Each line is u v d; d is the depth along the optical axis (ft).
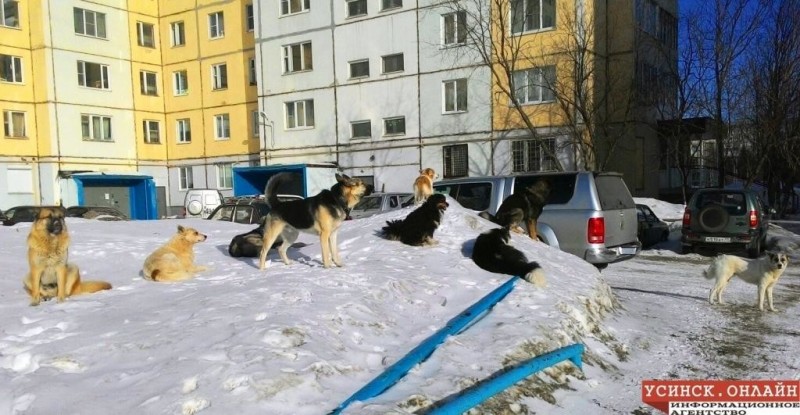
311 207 21.85
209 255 27.78
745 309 24.67
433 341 14.40
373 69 86.07
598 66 72.79
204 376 10.95
